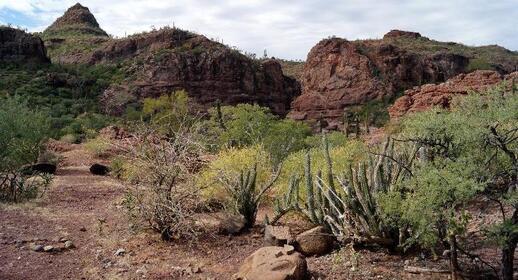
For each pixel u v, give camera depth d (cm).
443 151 562
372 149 918
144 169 776
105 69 8619
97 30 15412
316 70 9706
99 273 598
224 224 805
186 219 758
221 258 673
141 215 764
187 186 799
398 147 765
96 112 6675
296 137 2098
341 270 589
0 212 918
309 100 9206
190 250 707
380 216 622
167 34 9219
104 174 1755
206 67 8512
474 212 718
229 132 2034
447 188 485
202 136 1033
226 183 886
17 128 1343
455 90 4097
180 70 8281
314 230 672
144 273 600
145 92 7888
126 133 2948
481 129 493
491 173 505
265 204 1093
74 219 898
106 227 832
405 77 9212
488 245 552
